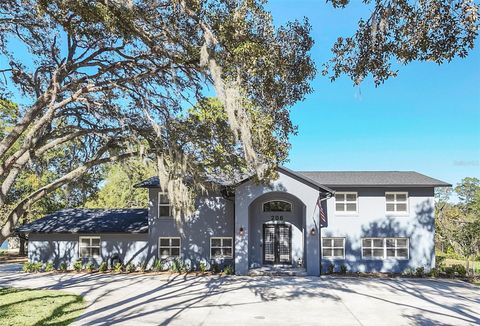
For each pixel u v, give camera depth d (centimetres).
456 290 1806
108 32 1134
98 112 1366
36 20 1212
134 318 1254
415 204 2425
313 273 2209
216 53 970
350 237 2422
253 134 1016
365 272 2386
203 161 1436
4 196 1079
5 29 1254
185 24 1044
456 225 2531
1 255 3641
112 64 1252
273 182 2242
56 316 1266
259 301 1531
